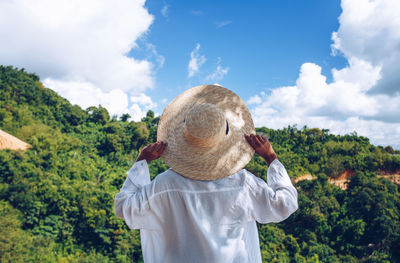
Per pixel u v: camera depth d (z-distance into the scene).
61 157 61.16
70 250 36.41
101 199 43.72
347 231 47.09
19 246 33.25
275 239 42.78
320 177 60.44
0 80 89.00
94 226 38.25
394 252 44.28
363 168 73.75
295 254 39.31
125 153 81.00
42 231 37.47
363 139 93.31
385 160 74.19
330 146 83.94
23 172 47.84
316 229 47.50
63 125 89.25
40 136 66.44
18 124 71.88
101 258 35.16
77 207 41.25
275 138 91.31
